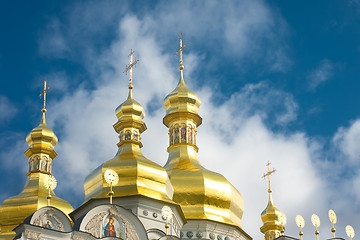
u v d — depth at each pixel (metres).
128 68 86.75
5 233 79.56
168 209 69.00
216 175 82.38
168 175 81.12
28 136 88.38
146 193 73.00
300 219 74.56
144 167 74.62
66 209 82.56
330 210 77.25
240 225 83.12
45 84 92.12
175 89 90.44
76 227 63.34
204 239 78.19
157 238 71.25
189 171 81.75
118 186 73.44
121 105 83.25
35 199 81.44
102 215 64.56
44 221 62.78
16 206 80.69
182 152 85.50
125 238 64.69
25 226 60.56
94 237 62.91
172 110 88.81
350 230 79.38
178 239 67.81
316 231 74.56
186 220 77.94
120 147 79.81
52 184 75.31
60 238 61.62
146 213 72.19
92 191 75.88
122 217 65.38
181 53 93.62
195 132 88.56
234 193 82.75
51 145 88.69
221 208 80.94
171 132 88.12
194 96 89.50
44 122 89.75
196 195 80.00
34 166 86.81
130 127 81.62
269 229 96.44
